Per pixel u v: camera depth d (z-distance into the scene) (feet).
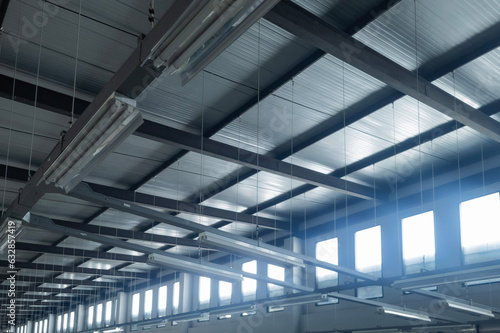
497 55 24.26
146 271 74.18
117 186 41.63
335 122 31.94
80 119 13.98
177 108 30.27
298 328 49.06
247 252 23.81
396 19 22.62
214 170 38.73
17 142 33.47
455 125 31.37
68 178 15.17
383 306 30.25
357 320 43.65
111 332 65.87
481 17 22.30
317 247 48.93
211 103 29.89
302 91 28.50
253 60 25.95
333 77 27.17
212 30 9.87
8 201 43.98
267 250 24.66
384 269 41.78
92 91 27.99
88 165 14.30
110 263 68.03
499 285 34.01
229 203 45.65
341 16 22.81
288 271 51.06
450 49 24.50
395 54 24.99
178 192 43.21
